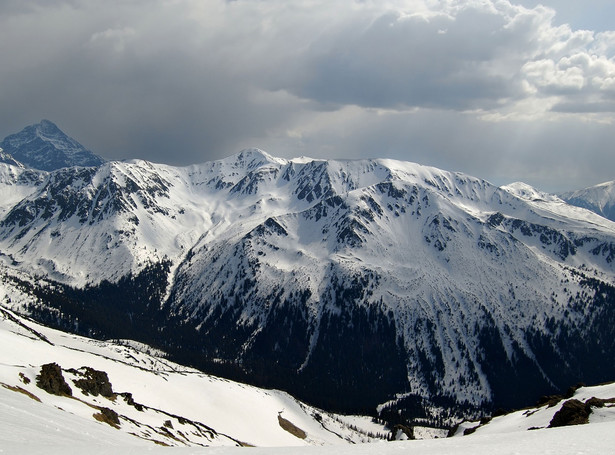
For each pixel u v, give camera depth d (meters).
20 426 46.59
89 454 40.19
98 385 108.12
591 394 100.38
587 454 33.41
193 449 45.72
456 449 40.50
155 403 143.75
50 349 141.12
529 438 44.19
